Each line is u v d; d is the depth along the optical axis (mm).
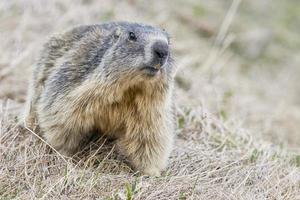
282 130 20984
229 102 21266
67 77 13469
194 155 15148
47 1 22938
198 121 17453
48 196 12000
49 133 13688
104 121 13523
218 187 13422
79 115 13250
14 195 11875
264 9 35250
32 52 19547
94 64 13133
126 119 13398
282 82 28266
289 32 34031
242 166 14797
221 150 16141
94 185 12477
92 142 14273
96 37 13633
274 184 14141
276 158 15617
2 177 12320
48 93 13805
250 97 23953
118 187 12719
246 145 16859
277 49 31375
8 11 22109
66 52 14242
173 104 14391
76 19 23000
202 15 30734
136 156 13836
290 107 25031
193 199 12648
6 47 19812
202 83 21812
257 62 29391
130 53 12266
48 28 22047
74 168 12883
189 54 25188
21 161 13188
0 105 15430
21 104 16719
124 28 12828
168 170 14273
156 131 13562
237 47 29641
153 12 27453
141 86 12719
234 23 31031
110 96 12852
